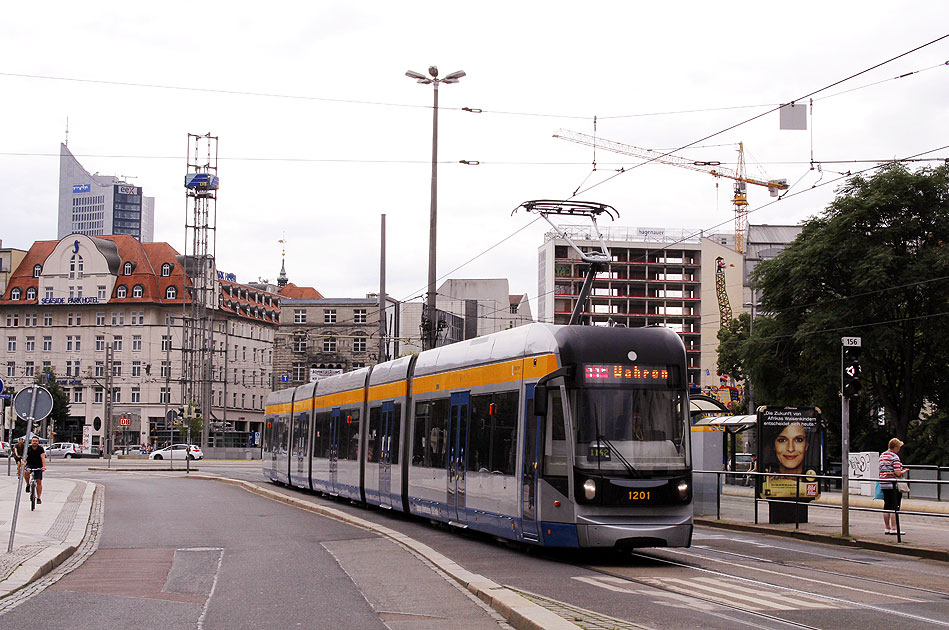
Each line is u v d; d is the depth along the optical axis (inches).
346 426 1254.3
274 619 441.4
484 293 4003.4
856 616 445.4
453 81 1456.7
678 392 670.5
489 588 498.6
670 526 642.2
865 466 1624.0
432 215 1416.1
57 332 4549.7
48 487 1587.1
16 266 4726.9
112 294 4493.1
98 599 506.0
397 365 1058.1
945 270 1770.4
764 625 415.8
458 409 847.1
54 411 4028.1
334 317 4982.8
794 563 671.1
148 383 4421.8
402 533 859.4
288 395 1681.8
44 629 418.9
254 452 3752.5
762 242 5246.1
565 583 548.1
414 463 959.0
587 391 655.1
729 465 1692.9
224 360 4325.8
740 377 2797.7
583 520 632.4
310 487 1445.6
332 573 603.8
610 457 643.5
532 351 705.6
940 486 914.1
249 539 827.4
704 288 4968.0
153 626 426.0
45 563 625.0
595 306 4963.1
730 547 791.1
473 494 791.7
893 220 1870.1
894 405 1959.9
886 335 1797.5
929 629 414.6
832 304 1877.5
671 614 439.2
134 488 1674.5
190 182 3973.9
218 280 4591.5
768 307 2010.3
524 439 701.3
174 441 4057.6
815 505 919.7
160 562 675.4
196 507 1215.6
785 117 982.4
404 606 474.3
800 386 1963.6
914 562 705.6
